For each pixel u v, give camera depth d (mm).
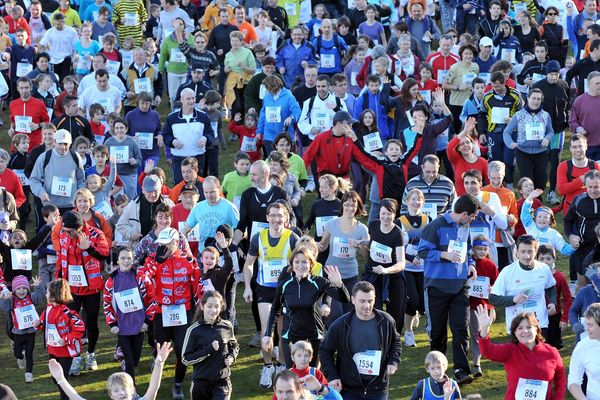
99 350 19922
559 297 18438
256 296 19172
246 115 26672
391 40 30844
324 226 18531
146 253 18047
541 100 24578
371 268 18188
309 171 27500
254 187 19672
